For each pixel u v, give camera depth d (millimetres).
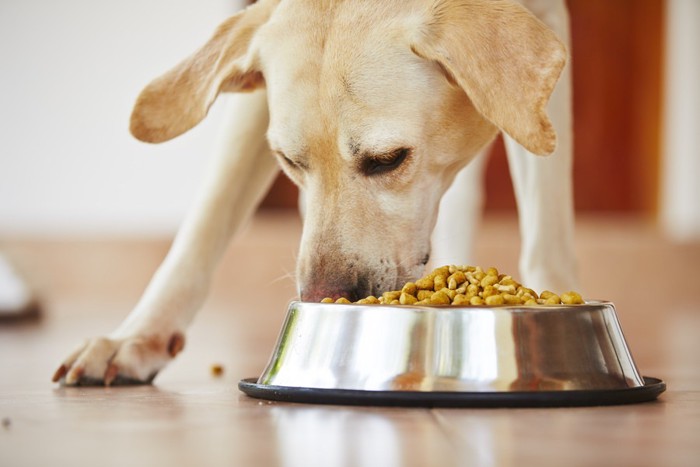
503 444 1925
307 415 2311
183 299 3172
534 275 3467
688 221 10109
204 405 2527
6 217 9352
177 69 3271
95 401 2650
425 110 2979
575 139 10688
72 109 9359
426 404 2385
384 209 2990
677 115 10203
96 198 9414
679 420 2219
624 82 10633
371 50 2941
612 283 8641
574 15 10641
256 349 4457
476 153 3230
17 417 2354
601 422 2186
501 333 2416
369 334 2469
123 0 9352
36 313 6375
